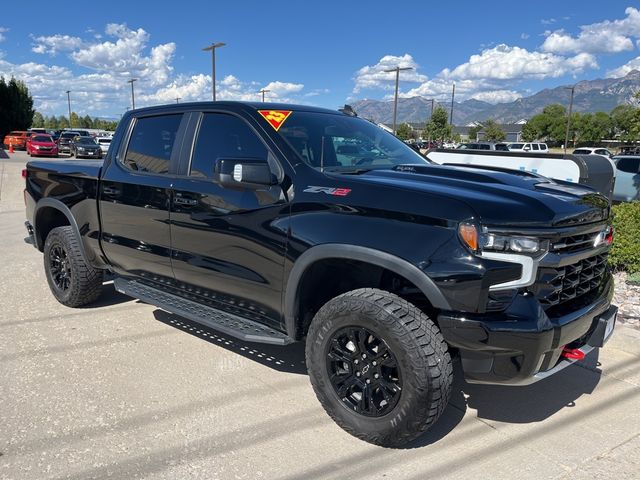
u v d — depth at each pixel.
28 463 2.73
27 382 3.62
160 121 4.23
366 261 2.83
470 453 2.91
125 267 4.51
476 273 2.55
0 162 29.25
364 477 2.68
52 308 5.16
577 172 6.37
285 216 3.19
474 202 2.66
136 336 4.48
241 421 3.19
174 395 3.49
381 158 3.80
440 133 71.12
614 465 2.83
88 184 4.64
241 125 3.63
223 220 3.50
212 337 4.49
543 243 2.65
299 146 3.44
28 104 57.72
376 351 2.86
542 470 2.77
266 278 3.32
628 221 6.72
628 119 15.95
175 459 2.80
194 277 3.84
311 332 3.08
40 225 5.41
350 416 2.97
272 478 2.67
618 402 3.52
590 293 3.18
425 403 2.68
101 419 3.17
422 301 3.09
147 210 4.07
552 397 3.58
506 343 2.59
